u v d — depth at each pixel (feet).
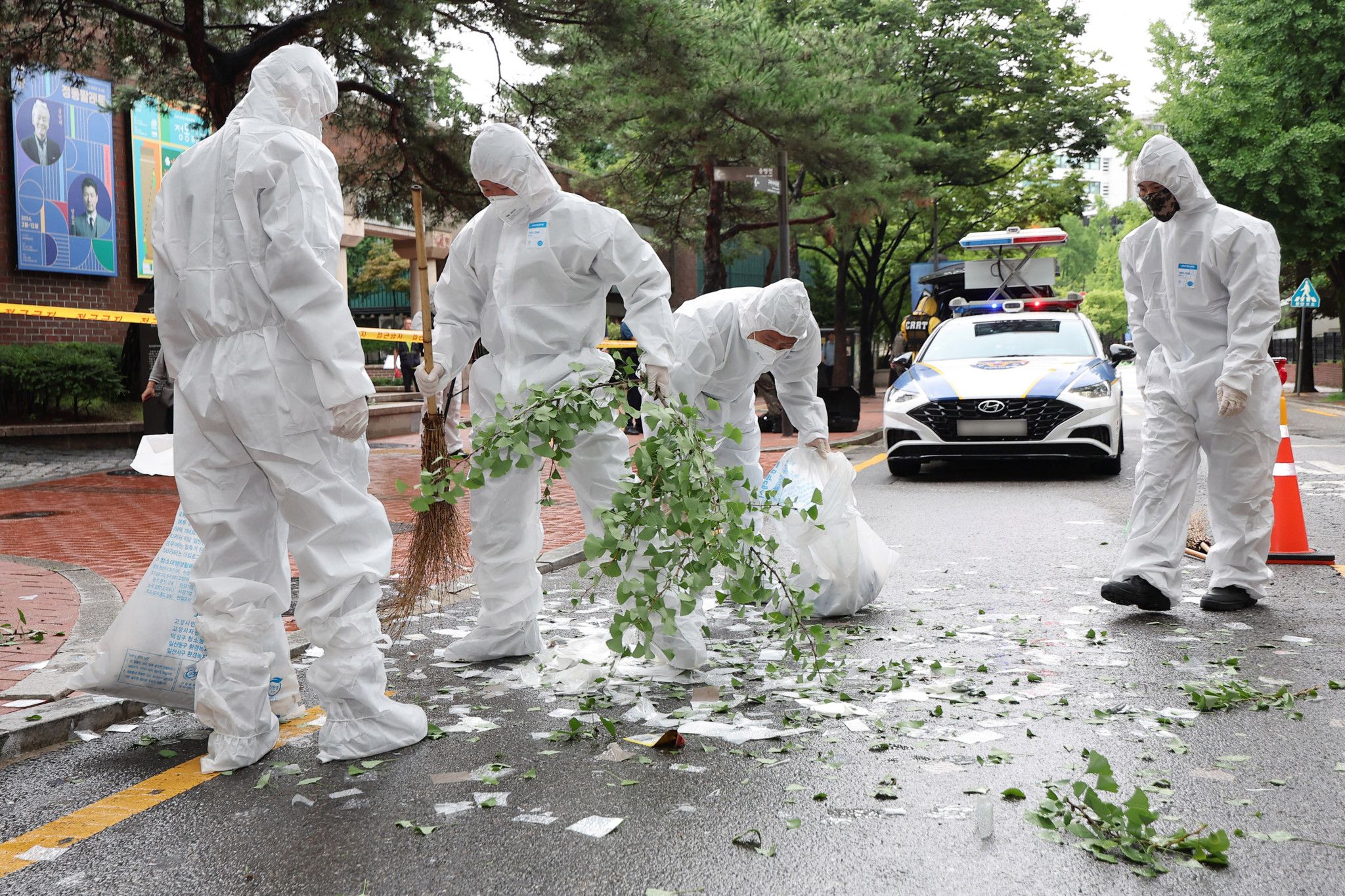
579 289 14.64
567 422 13.32
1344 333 95.35
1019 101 100.99
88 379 54.70
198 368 11.60
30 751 12.37
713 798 10.64
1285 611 18.29
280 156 11.32
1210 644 16.21
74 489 37.11
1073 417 36.50
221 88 45.29
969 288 76.79
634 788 10.92
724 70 60.29
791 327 16.49
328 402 11.22
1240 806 10.20
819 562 18.07
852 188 70.64
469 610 19.39
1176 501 18.29
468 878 9.04
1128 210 120.78
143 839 9.92
